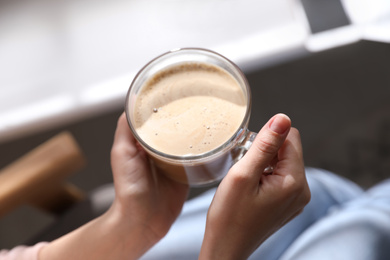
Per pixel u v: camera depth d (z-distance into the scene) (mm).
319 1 613
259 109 923
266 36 619
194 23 638
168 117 388
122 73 639
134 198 412
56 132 942
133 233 428
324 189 542
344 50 912
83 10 667
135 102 396
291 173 357
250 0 631
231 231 361
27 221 939
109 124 936
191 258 505
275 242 488
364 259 417
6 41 669
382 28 580
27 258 446
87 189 938
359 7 601
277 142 338
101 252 430
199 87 395
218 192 358
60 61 651
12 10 679
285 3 621
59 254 436
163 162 366
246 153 347
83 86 641
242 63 620
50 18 667
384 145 850
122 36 649
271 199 352
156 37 643
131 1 657
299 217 506
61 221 571
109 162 940
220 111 383
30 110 642
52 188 559
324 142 883
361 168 849
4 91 650
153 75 403
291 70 927
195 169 367
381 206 457
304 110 915
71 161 534
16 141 943
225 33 629
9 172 527
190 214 536
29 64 657
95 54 649
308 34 607
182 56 399
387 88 899
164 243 519
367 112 889
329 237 443
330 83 917
